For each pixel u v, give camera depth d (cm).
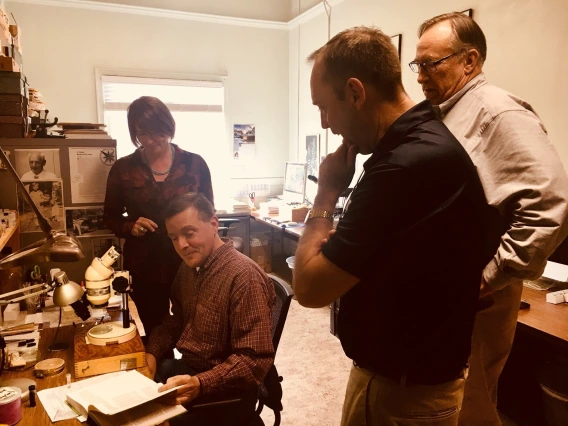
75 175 221
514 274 129
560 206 123
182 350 159
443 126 89
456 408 98
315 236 93
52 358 140
